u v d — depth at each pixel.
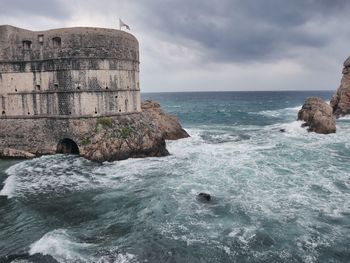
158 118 55.75
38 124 42.03
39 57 41.00
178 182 32.03
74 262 18.91
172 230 22.81
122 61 43.38
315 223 23.78
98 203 27.23
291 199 27.88
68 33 39.75
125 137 40.88
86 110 40.84
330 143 50.75
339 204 26.94
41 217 24.62
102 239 21.58
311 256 19.89
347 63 85.62
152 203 27.09
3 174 34.50
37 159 39.41
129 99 45.09
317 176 33.88
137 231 22.66
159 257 19.75
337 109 86.88
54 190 29.95
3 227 23.08
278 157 41.59
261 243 21.22
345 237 21.95
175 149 47.22
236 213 25.27
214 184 31.44
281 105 167.38
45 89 41.38
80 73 40.28
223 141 54.59
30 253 19.73
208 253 20.20
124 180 32.75
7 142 42.66
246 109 139.25
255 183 31.72
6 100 42.69
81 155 39.72
